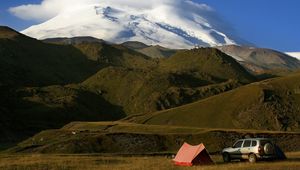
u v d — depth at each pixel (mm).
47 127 197875
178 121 156500
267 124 152375
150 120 160250
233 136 85938
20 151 84812
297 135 89562
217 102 166250
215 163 41500
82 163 41531
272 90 170125
